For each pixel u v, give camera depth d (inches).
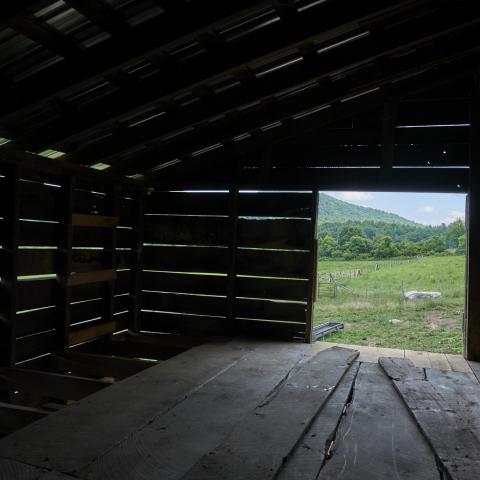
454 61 193.3
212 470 81.4
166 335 228.1
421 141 203.0
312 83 176.9
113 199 212.1
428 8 141.9
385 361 167.5
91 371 175.3
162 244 238.2
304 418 107.9
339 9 119.5
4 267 159.5
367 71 175.2
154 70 138.3
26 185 167.2
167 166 230.8
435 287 705.0
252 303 225.1
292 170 218.7
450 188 199.8
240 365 164.9
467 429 103.7
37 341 177.8
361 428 107.5
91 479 78.9
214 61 130.8
